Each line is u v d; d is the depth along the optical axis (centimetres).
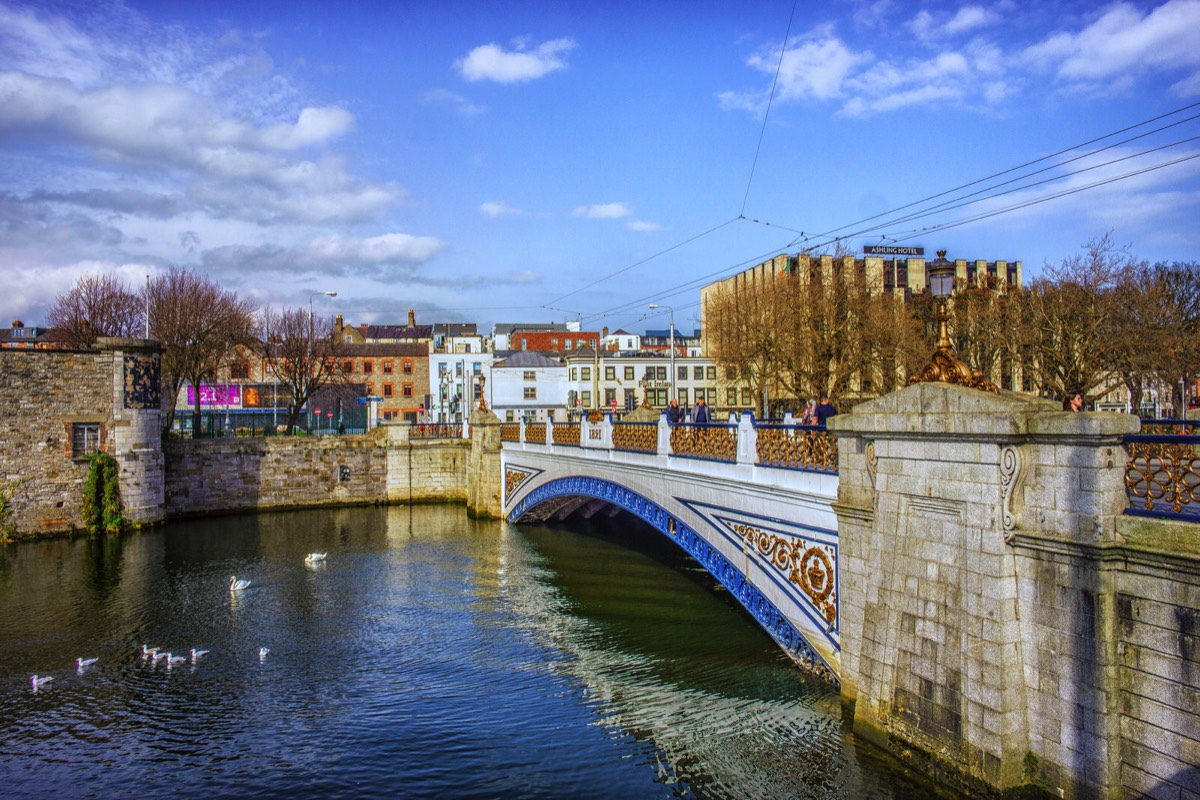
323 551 3169
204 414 6094
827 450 1323
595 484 2533
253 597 2442
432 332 9919
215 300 5169
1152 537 829
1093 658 884
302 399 5525
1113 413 873
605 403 7475
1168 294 3472
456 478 4728
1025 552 964
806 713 1341
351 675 1747
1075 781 905
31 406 3438
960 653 1027
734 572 1644
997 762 963
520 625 2091
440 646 1934
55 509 3481
